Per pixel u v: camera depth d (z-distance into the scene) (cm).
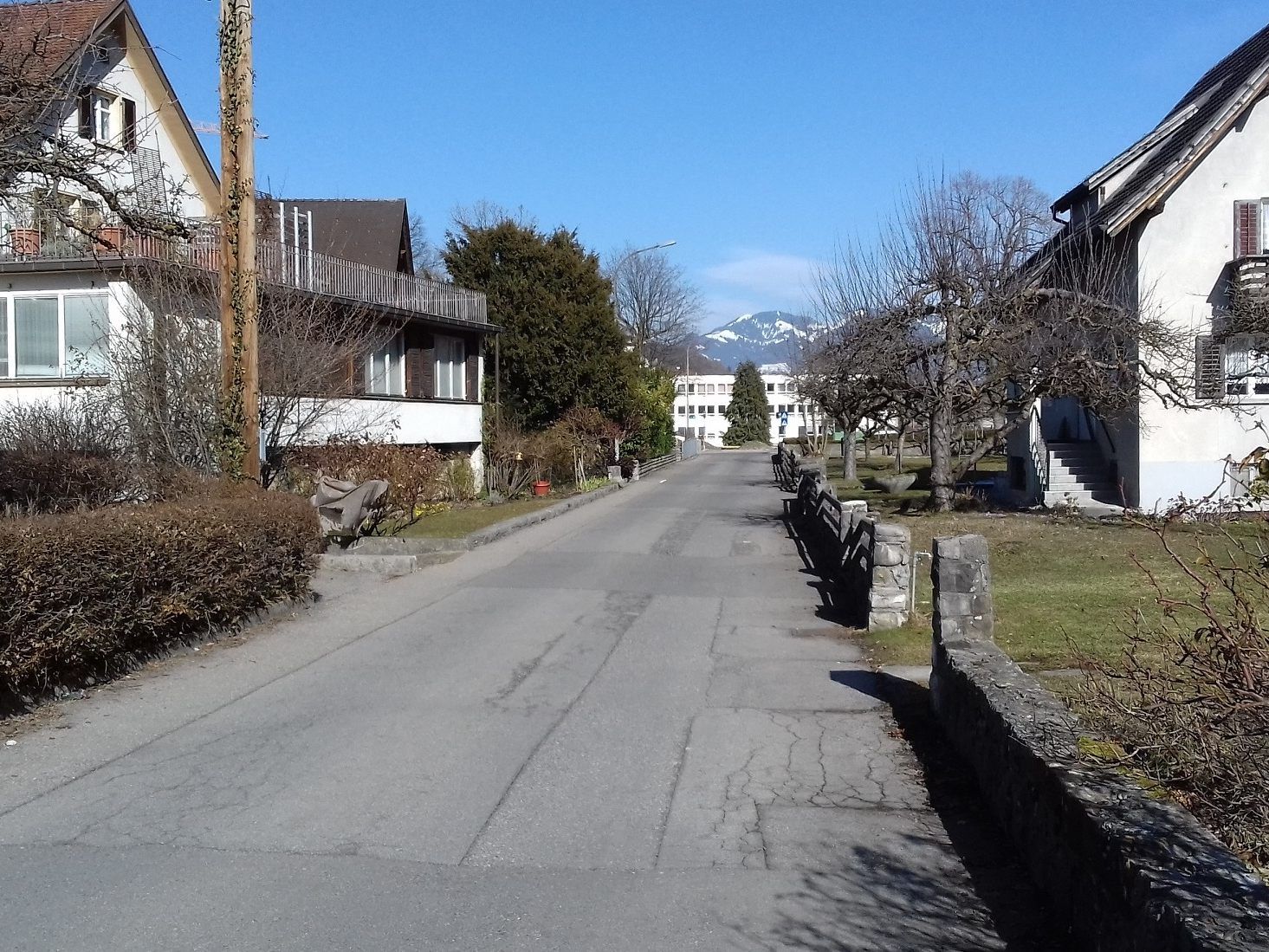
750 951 432
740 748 722
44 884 491
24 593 755
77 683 855
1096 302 1978
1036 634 1011
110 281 1938
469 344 3284
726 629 1171
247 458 1309
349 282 2673
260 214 2330
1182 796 447
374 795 621
